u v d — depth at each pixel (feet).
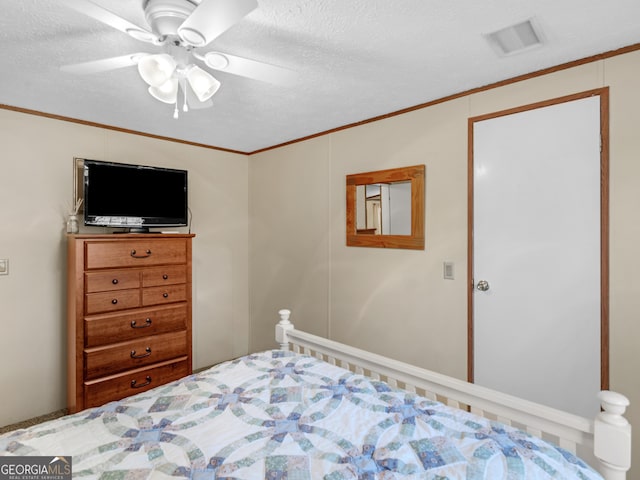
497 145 6.58
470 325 6.94
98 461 3.30
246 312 12.32
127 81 6.53
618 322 5.38
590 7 4.39
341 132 9.30
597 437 3.40
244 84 6.64
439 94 7.18
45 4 4.24
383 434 3.78
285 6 4.34
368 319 8.73
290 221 10.85
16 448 3.48
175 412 4.20
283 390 4.76
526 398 6.26
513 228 6.40
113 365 7.93
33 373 8.13
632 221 5.28
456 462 3.29
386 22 4.71
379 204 8.48
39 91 6.98
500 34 5.02
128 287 8.21
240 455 3.40
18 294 7.93
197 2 3.96
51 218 8.34
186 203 9.85
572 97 5.77
